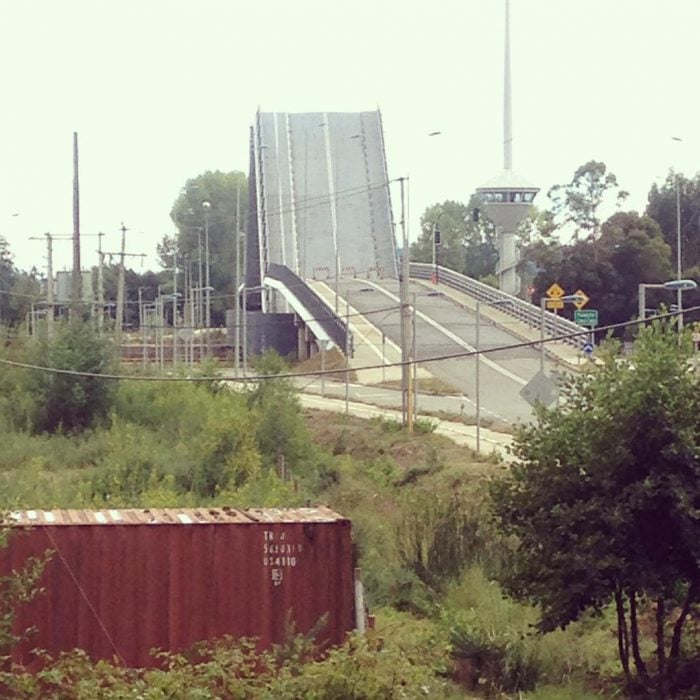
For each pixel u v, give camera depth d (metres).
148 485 34.47
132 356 108.00
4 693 12.88
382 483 40.19
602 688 18.86
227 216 170.75
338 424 57.94
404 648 17.92
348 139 109.00
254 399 48.59
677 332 19.08
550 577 18.61
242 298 84.62
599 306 88.69
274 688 13.02
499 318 92.12
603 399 18.45
